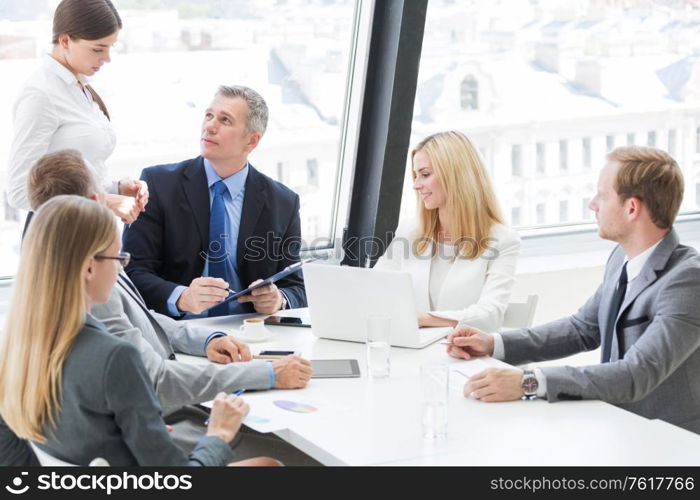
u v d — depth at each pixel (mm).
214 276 3613
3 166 3777
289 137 4301
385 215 4344
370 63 4195
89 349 1794
